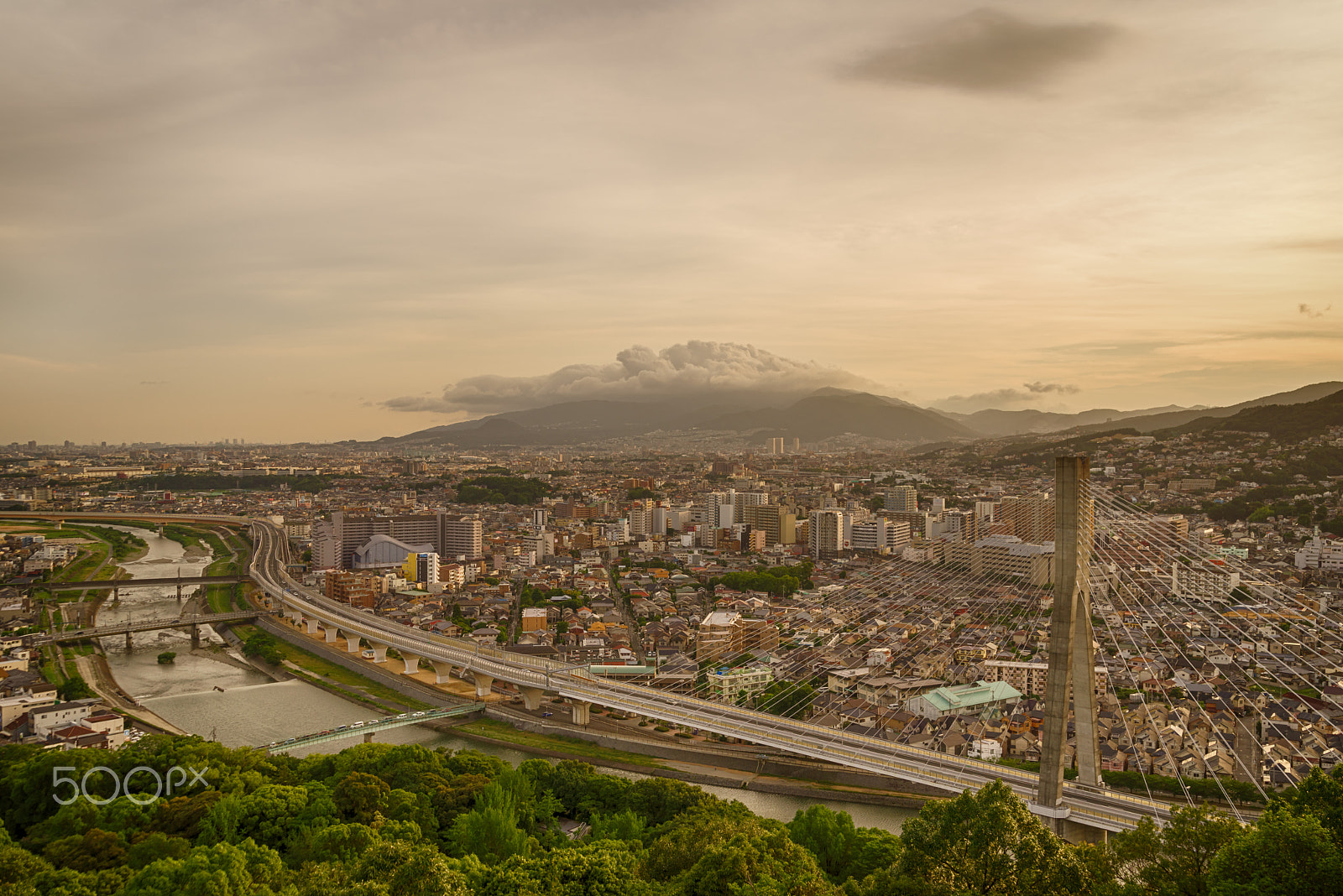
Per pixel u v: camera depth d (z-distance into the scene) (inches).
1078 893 5856.3
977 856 6028.5
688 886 6939.0
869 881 6747.1
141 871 7440.9
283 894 7101.4
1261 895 5083.7
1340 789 6161.4
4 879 7377.0
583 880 6811.0
